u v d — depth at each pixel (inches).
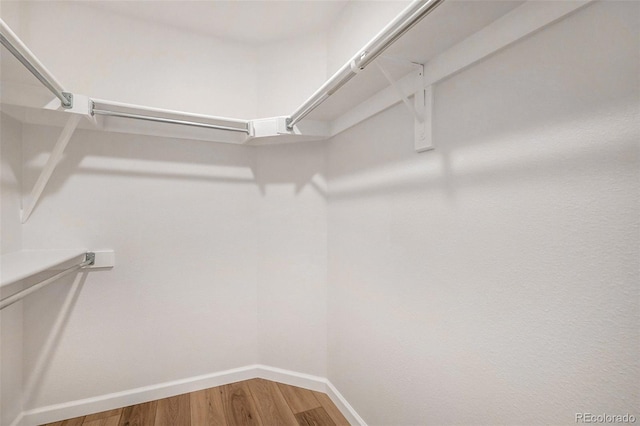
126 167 63.4
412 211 43.0
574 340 24.6
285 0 59.9
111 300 62.5
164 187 66.7
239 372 73.3
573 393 24.7
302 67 71.3
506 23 29.2
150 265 65.6
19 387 55.1
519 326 28.8
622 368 21.9
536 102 27.3
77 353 59.9
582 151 24.0
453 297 36.2
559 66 25.6
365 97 51.2
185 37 68.9
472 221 33.7
